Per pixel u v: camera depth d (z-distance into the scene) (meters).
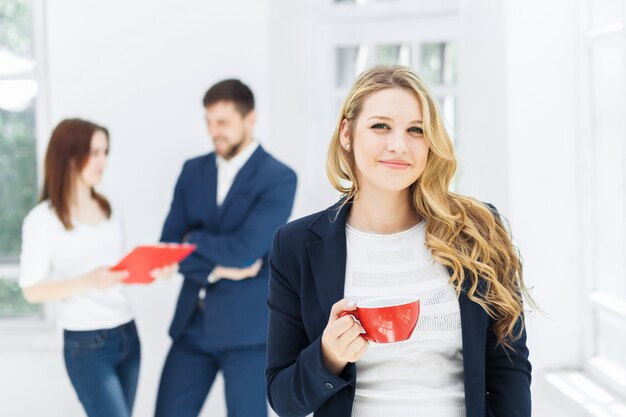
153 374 3.63
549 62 2.85
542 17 2.84
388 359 1.45
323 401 1.42
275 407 1.50
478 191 3.27
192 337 2.91
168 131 3.60
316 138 3.79
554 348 2.89
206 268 2.83
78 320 2.67
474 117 3.31
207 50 3.57
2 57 3.69
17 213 3.74
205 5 3.56
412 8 3.65
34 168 3.73
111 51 3.59
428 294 1.45
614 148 2.62
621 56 2.52
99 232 2.78
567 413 2.59
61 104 3.61
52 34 3.59
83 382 2.67
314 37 3.76
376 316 1.28
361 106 1.46
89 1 3.58
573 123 2.85
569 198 2.87
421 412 1.43
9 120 3.71
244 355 2.84
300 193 3.74
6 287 3.70
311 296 1.50
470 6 3.36
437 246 1.44
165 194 3.61
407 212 1.54
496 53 2.97
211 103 2.88
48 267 2.70
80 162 2.69
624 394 2.49
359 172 1.53
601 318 2.79
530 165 2.86
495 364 1.50
